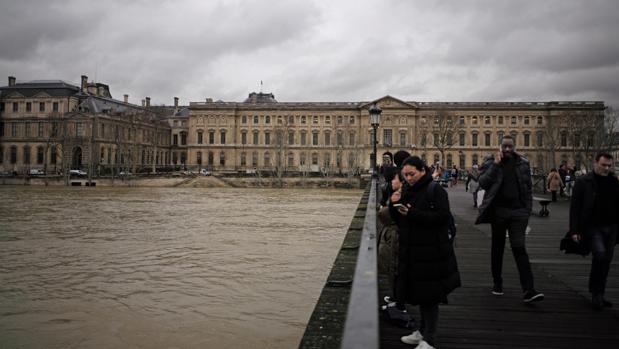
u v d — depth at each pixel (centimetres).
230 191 9200
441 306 938
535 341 759
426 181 730
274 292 2025
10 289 2048
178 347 1456
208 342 1492
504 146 938
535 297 918
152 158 14350
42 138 12431
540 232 1906
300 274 2333
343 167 13550
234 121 14062
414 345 750
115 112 12762
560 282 1115
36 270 2389
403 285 718
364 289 369
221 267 2475
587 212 905
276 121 13962
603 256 892
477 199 2794
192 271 2384
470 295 1012
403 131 13150
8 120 12669
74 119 11762
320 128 13738
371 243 565
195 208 5603
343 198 7412
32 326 1619
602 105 12481
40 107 12544
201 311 1778
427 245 704
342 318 691
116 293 1998
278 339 1523
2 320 1672
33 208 5366
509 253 1470
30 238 3356
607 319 859
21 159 12588
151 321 1672
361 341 270
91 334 1553
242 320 1686
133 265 2512
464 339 769
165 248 3002
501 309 917
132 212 5097
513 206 941
